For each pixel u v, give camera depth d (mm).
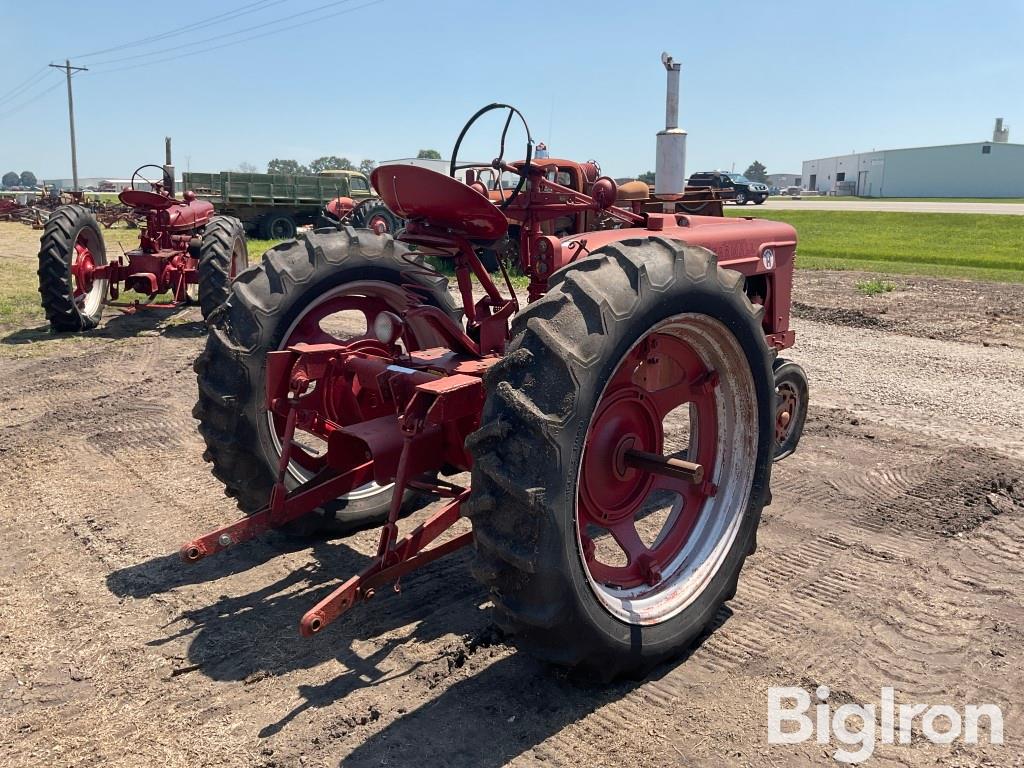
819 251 18703
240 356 3461
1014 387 6547
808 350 7984
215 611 3258
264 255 3738
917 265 15477
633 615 2732
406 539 2803
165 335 9008
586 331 2434
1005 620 3188
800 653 2977
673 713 2639
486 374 2484
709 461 3221
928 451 5047
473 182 4141
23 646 3012
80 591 3416
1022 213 33969
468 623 3154
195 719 2602
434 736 2514
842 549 3791
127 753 2447
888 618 3207
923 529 3990
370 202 16234
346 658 2936
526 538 2377
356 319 9453
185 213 10242
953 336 8625
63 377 7074
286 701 2689
